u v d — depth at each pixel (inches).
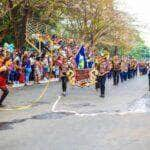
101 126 437.4
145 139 365.4
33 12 1232.2
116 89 994.7
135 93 866.8
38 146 348.2
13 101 682.2
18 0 1152.2
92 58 939.3
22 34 1235.9
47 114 532.1
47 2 1205.1
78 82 904.3
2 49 940.0
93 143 354.3
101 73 768.9
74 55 931.3
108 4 1916.8
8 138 383.9
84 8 1793.8
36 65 1128.8
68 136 387.2
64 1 1294.3
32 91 870.4
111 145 344.8
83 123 458.6
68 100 703.7
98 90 923.4
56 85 1071.6
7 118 502.6
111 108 587.2
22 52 1144.2
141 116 502.6
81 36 1926.7
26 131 416.2
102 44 2161.7
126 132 399.9
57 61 969.5
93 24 1947.6
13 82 1024.9
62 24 1892.2
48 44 1135.6
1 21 1209.4
